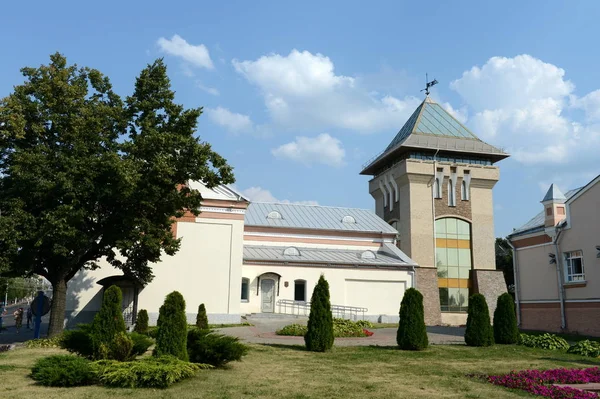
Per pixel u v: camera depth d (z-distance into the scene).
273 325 30.73
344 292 40.22
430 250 51.62
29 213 19.91
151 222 23.00
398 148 53.91
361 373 13.99
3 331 31.69
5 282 34.03
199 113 22.97
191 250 31.59
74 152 20.45
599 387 12.71
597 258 26.55
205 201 32.22
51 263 22.28
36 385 11.48
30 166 19.73
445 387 12.28
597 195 26.92
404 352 18.83
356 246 45.91
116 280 28.33
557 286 29.31
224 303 31.38
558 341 21.53
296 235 44.78
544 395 11.70
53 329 21.70
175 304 13.05
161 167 20.38
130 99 23.02
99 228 22.03
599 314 26.31
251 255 40.34
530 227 32.19
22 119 19.83
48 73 21.34
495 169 55.09
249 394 10.83
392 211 56.19
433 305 44.56
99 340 13.14
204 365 12.89
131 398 10.29
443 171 53.41
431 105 59.53
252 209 47.22
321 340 18.47
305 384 12.11
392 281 41.38
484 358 17.83
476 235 53.28
